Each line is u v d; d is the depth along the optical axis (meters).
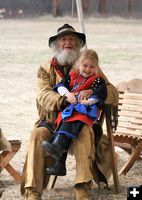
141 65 32.16
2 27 66.19
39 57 35.62
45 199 9.70
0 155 10.16
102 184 10.30
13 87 23.62
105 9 107.94
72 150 9.28
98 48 41.94
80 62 9.33
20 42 46.03
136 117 11.20
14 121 16.61
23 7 104.50
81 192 9.10
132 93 11.41
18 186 10.28
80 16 13.72
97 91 9.24
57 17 95.75
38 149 9.08
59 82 9.56
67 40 9.59
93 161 9.55
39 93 9.52
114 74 28.14
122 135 10.67
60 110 9.33
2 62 32.72
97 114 9.27
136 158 10.92
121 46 44.12
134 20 96.06
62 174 8.99
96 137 9.45
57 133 9.02
